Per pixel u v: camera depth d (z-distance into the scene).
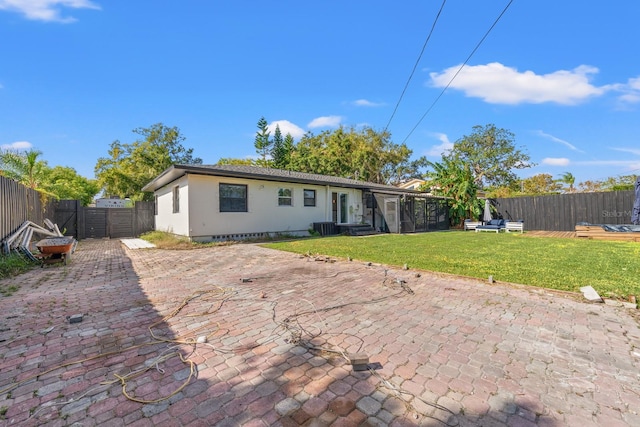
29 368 2.35
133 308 3.79
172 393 2.04
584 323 3.25
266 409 1.88
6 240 6.82
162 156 29.67
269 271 5.97
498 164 32.69
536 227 16.98
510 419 1.79
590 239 11.64
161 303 3.99
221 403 1.94
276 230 12.97
